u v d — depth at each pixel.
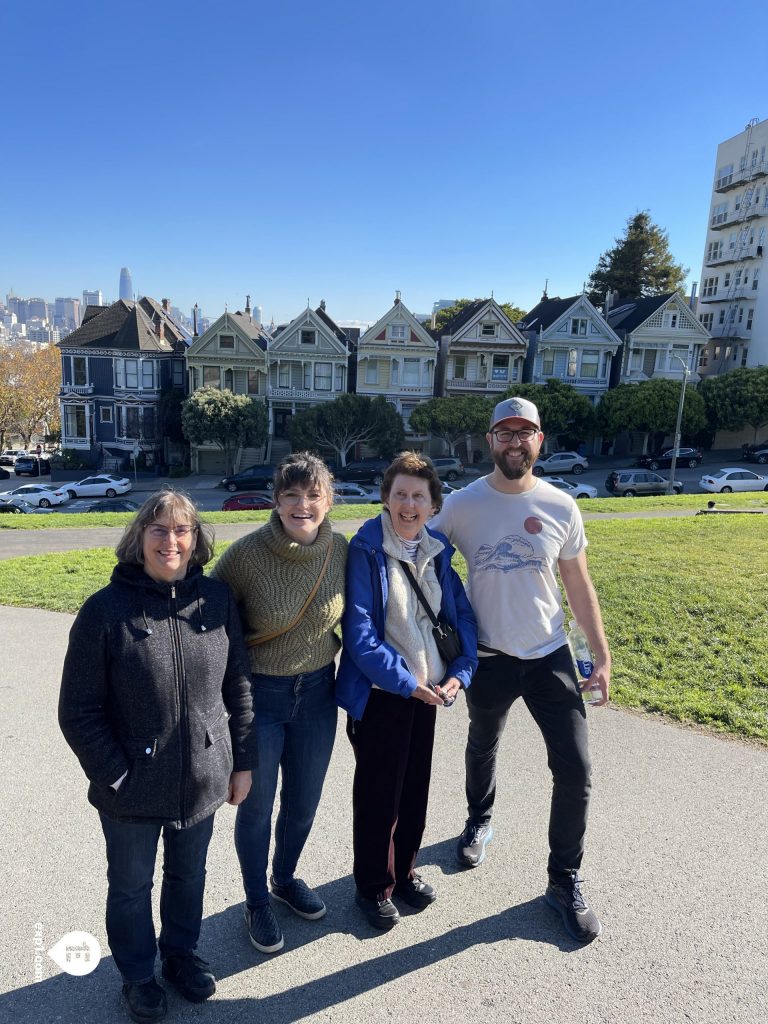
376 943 2.79
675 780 4.02
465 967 2.66
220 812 3.77
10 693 5.39
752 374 42.41
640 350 46.84
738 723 4.64
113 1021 2.41
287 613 2.60
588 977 2.60
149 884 2.43
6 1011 2.44
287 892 2.97
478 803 3.35
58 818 3.66
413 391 46.16
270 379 45.53
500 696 3.07
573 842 2.88
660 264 65.31
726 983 2.57
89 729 2.20
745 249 51.00
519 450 2.93
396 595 2.81
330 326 48.44
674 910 2.96
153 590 2.30
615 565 8.70
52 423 64.69
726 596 7.04
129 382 45.22
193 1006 2.47
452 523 3.16
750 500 20.56
